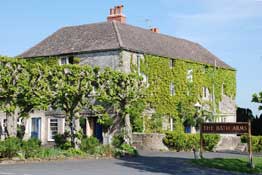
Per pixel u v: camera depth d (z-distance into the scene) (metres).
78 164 25.25
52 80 30.11
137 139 41.06
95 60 43.09
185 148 40.88
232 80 58.00
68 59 44.59
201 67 52.38
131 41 44.81
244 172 23.72
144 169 23.41
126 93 36.59
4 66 28.06
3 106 28.27
